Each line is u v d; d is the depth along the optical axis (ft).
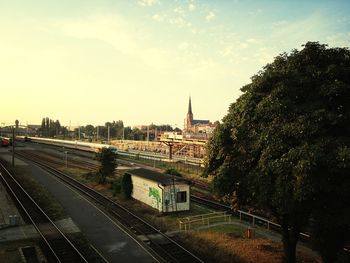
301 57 55.52
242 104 57.47
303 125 47.98
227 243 79.05
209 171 64.28
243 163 56.13
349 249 67.82
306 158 45.14
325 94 49.98
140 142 399.24
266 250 74.08
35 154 295.89
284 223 60.23
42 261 66.44
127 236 83.71
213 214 106.63
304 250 74.38
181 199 109.60
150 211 110.52
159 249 76.84
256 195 55.16
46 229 87.66
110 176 167.73
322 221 48.49
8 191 134.51
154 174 123.44
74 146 377.71
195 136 296.92
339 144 45.47
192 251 76.02
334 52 55.16
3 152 299.38
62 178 172.14
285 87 52.26
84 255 70.85
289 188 47.39
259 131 54.03
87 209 109.29
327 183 45.42
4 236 81.10
